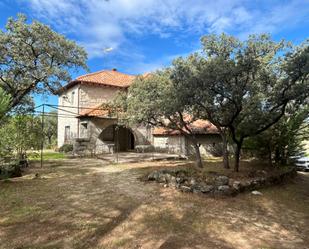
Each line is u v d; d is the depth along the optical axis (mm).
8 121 11117
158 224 5641
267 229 5781
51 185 9312
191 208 6906
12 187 8859
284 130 13016
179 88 9180
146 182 9992
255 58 9211
